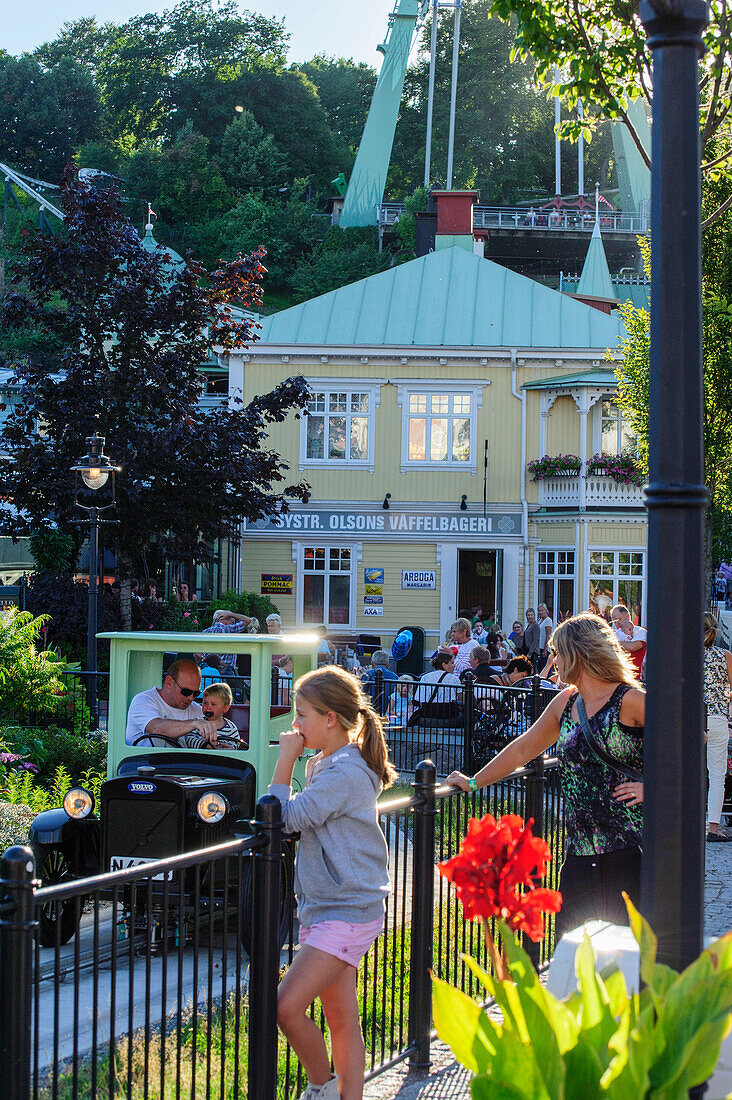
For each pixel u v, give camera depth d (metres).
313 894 4.27
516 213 77.69
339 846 4.22
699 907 2.98
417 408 29.59
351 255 78.06
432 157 93.31
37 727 12.88
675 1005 2.42
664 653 3.02
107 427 17.42
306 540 29.53
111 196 17.47
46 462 17.42
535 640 25.08
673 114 3.11
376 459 29.59
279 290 80.69
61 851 7.62
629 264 77.75
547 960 6.68
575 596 28.69
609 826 4.62
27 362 17.95
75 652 19.98
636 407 21.14
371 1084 5.10
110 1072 3.72
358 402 29.67
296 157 99.94
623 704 4.59
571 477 28.77
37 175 103.06
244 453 17.80
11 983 3.29
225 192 87.50
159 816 7.25
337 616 29.53
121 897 7.31
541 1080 2.40
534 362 29.52
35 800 10.40
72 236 17.61
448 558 29.50
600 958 3.60
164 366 17.45
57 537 19.05
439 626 29.42
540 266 79.81
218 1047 5.49
